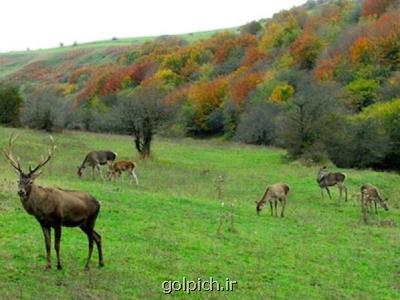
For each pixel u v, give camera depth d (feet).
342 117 175.52
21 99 208.74
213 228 68.03
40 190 43.16
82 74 387.75
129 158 147.33
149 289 44.50
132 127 149.89
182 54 340.59
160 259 52.75
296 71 265.13
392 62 245.86
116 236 58.54
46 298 39.14
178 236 61.98
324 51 276.82
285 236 69.62
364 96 221.46
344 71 246.68
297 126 168.55
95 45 541.75
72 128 252.83
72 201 44.47
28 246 50.62
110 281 44.68
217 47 354.33
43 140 160.35
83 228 46.29
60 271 45.11
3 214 59.98
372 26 269.64
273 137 224.94
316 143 165.78
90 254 46.62
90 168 118.32
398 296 51.96
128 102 150.10
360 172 142.10
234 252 59.11
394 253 67.26
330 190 115.14
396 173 163.43
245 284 49.67
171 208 75.97
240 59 326.85
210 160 159.63
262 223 75.87
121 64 385.50
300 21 344.08
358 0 338.34
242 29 380.78
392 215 95.20
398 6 297.12
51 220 43.93
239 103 265.34
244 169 141.79
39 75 439.22
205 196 92.99
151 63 339.98
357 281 54.90
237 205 87.45
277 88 245.24
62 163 119.65
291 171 138.51
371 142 165.48
